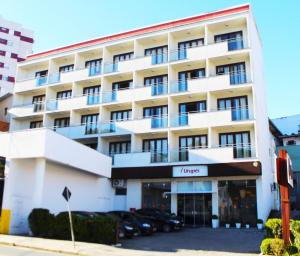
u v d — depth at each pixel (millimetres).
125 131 31719
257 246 16922
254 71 28641
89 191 26047
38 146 19562
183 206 28734
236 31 30828
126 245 16922
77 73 35812
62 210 21984
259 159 26266
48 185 20719
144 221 22266
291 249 12633
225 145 29000
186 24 31672
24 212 20047
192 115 29359
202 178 28469
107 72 34344
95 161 25547
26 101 40062
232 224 26719
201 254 14586
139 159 30328
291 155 38781
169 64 31484
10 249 13797
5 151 20344
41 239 16812
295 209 36469
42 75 40125
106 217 17562
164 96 30938
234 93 29453
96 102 34094
